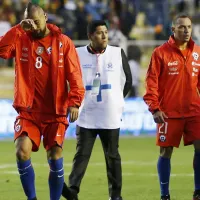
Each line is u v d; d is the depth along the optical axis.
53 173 26.45
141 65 67.44
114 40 67.81
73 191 29.19
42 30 25.66
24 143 25.61
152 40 74.31
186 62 29.58
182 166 42.94
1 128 60.34
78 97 25.77
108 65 29.73
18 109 26.16
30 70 25.92
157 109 29.31
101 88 29.66
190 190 34.12
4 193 33.25
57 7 74.50
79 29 71.94
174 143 29.89
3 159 46.66
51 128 26.12
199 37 71.69
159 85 29.81
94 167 42.22
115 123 29.58
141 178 38.19
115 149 29.66
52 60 25.84
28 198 26.33
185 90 29.70
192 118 29.70
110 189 29.70
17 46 26.02
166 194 30.34
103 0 81.69
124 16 75.56
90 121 29.66
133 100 62.06
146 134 62.06
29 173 26.08
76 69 25.98
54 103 25.94
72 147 53.19
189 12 83.19
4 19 75.12
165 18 82.38
